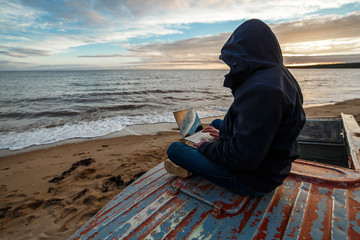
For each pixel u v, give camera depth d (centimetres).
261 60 130
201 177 182
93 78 6838
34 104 1711
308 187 178
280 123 127
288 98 120
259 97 115
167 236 135
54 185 405
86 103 1752
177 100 1928
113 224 154
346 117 352
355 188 170
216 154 150
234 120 143
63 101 1883
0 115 1246
